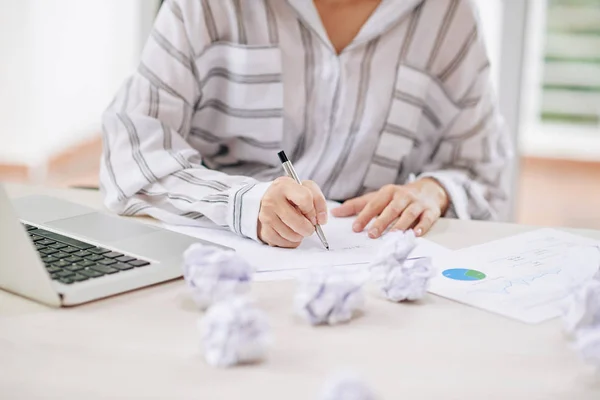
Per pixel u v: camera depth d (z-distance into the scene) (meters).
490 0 2.03
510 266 0.88
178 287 0.79
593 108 4.54
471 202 1.23
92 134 4.09
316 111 1.27
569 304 0.71
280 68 1.23
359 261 0.89
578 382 0.60
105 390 0.57
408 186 1.16
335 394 0.53
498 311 0.74
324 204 0.96
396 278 0.77
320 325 0.70
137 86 1.21
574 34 4.43
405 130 1.28
